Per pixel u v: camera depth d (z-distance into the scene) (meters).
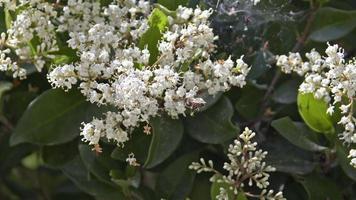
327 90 0.47
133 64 0.46
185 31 0.46
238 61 0.46
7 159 0.62
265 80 0.55
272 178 0.52
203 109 0.49
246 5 0.52
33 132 0.50
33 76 0.57
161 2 0.50
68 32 0.50
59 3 0.51
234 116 0.54
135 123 0.45
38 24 0.48
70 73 0.46
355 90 0.46
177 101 0.45
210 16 0.51
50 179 0.71
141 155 0.49
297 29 0.54
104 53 0.46
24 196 0.71
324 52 0.55
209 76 0.47
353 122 0.47
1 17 0.53
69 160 0.53
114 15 0.49
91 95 0.45
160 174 0.51
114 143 0.49
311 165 0.51
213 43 0.50
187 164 0.51
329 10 0.54
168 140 0.48
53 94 0.50
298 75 0.54
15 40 0.48
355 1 0.59
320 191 0.51
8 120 0.59
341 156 0.49
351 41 0.57
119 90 0.44
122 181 0.49
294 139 0.50
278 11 0.53
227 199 0.46
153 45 0.48
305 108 0.49
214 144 0.52
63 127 0.50
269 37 0.54
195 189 0.52
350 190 0.55
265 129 0.54
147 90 0.45
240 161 0.47
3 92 0.57
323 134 0.51
